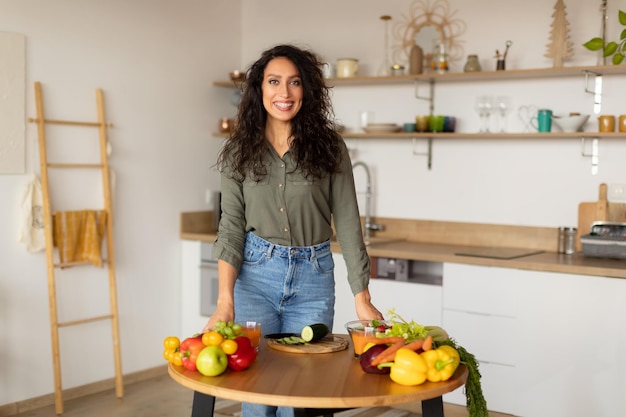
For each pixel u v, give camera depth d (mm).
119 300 4762
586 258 4129
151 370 4977
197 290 5117
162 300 5051
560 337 3857
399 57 4949
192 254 5121
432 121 4598
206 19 5273
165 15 4969
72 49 4406
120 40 4684
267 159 2551
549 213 4539
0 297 4094
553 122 4441
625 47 4172
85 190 4508
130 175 4797
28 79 4180
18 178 4156
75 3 4410
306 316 2611
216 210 5277
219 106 5418
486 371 4066
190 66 5168
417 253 4262
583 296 3785
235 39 5523
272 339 2359
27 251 4199
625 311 3682
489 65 4660
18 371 4188
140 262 4891
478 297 4074
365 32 5074
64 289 4398
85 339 4531
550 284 3871
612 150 4332
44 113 4270
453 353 2014
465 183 4789
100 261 4449
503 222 4680
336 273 4516
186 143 5172
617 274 3682
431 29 4836
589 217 4371
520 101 4582
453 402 4207
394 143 5016
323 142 2541
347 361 2145
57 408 4188
